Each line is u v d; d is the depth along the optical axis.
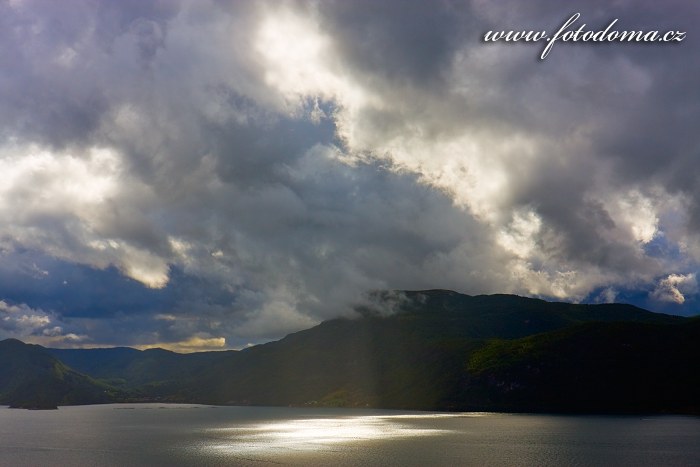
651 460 141.12
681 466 133.50
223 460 145.38
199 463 141.25
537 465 134.62
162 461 145.25
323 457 148.38
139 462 144.12
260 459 146.00
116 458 151.12
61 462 146.25
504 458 144.50
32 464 143.75
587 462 138.38
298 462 140.62
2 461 148.50
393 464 136.38
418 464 136.50
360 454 153.12
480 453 153.50
